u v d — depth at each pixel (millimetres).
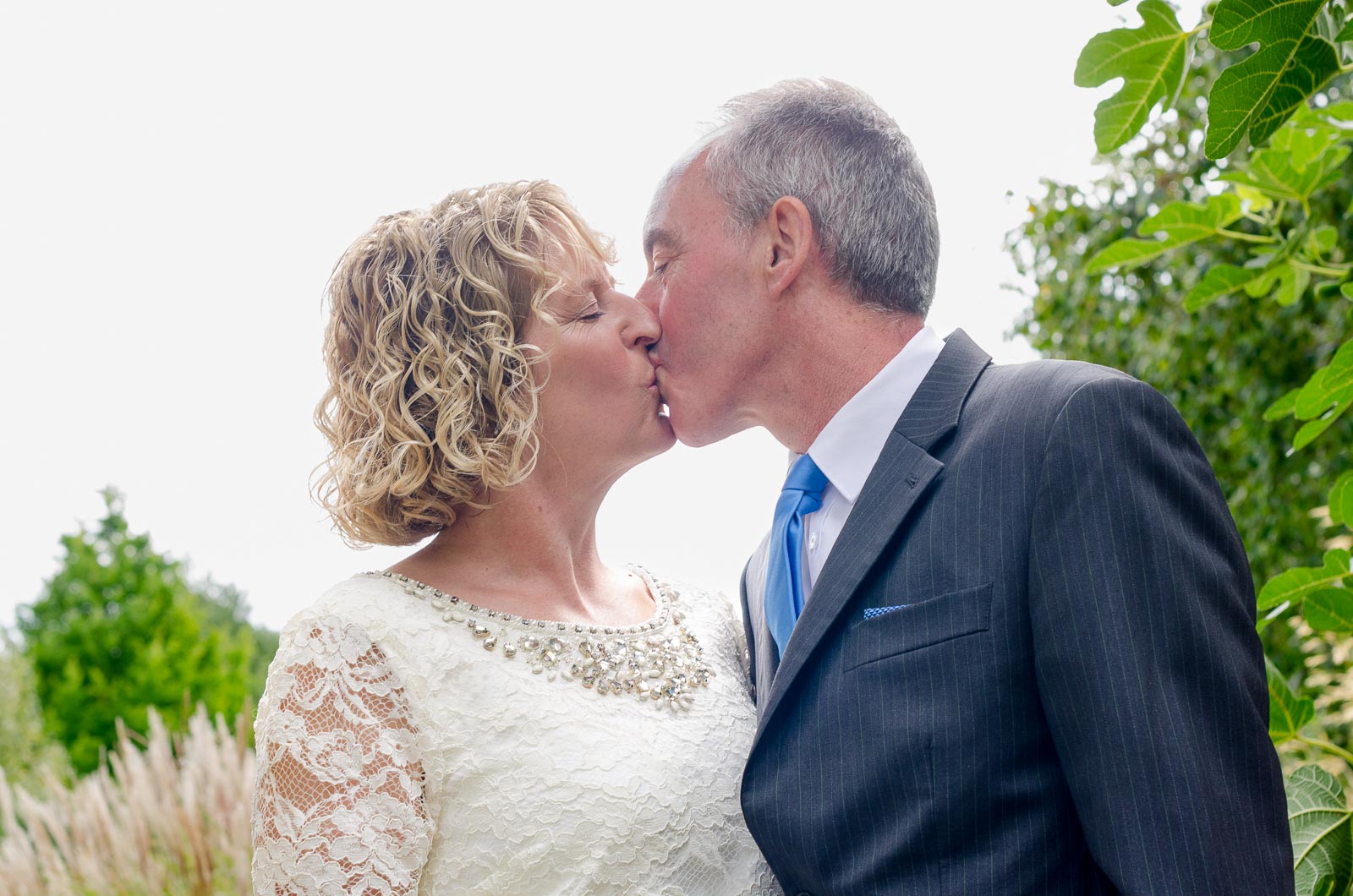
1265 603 1896
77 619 8414
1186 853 1198
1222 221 2117
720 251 1757
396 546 1860
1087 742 1282
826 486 1709
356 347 1796
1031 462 1419
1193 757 1230
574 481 1844
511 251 1751
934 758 1362
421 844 1535
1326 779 1833
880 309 1709
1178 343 3756
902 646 1422
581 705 1674
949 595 1414
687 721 1751
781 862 1460
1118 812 1244
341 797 1510
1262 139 1312
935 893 1331
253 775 4746
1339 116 1914
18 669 9883
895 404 1656
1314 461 3406
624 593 2027
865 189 1692
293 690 1583
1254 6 1229
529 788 1579
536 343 1775
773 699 1489
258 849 1533
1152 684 1258
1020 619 1382
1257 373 3547
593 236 1871
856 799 1388
